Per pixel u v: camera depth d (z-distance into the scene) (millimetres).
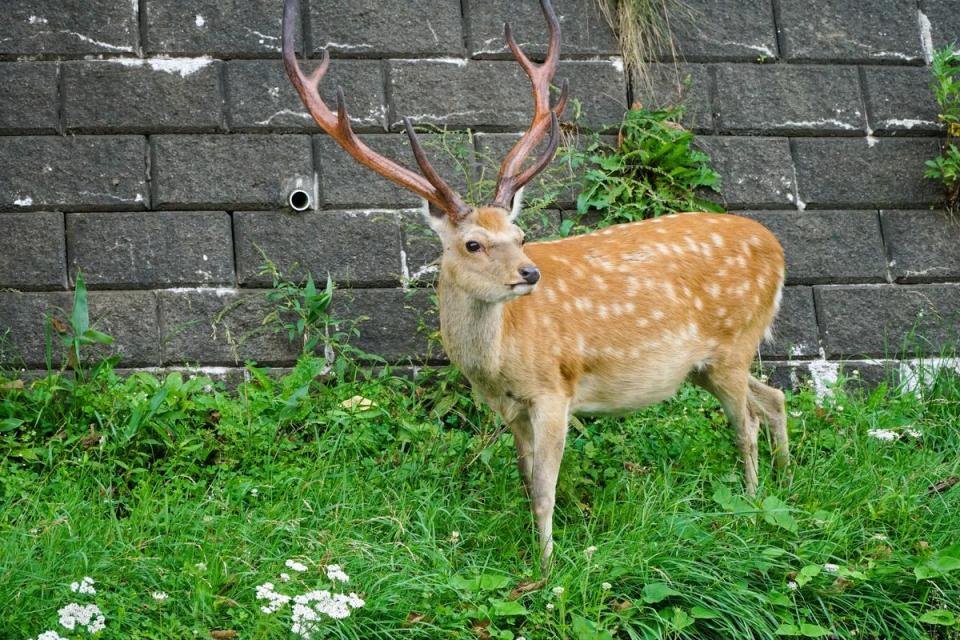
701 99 10391
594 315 7699
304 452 8414
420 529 7320
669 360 7957
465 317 7309
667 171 10148
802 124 10469
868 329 10273
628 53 10344
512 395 7504
